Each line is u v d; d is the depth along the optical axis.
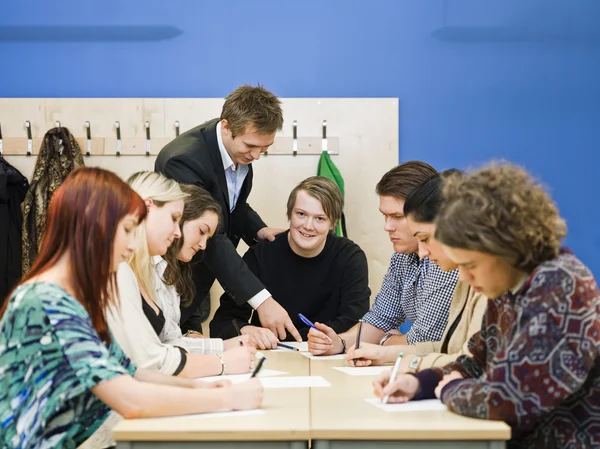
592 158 3.83
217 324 3.09
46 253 1.54
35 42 3.82
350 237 3.79
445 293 2.40
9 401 1.47
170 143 3.07
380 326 2.78
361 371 2.11
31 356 1.46
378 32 3.84
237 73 3.83
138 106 3.76
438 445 1.36
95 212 1.53
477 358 1.74
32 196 3.56
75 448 1.61
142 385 1.46
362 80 3.84
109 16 3.83
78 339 1.45
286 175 3.80
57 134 3.65
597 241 3.84
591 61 3.83
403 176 2.39
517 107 3.84
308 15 3.84
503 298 1.55
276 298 3.14
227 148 3.06
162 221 2.26
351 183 3.79
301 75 3.84
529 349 1.39
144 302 2.26
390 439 1.36
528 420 1.40
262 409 1.53
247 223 3.37
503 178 1.44
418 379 1.64
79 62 3.82
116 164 3.76
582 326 1.38
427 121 3.85
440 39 3.84
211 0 3.83
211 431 1.35
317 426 1.37
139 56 3.83
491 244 1.40
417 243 2.43
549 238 1.42
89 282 1.54
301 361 2.35
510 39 3.84
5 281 3.54
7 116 3.74
